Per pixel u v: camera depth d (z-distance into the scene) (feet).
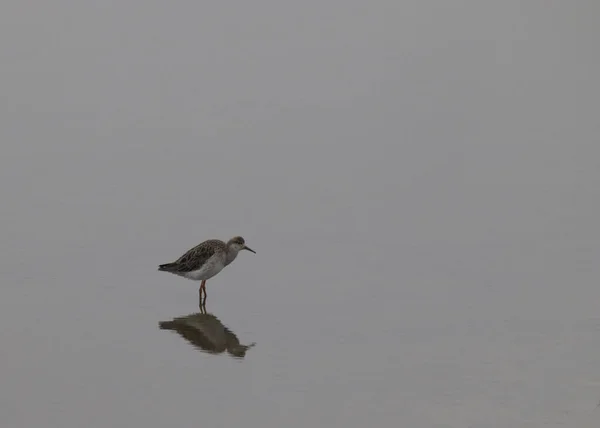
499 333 52.65
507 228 76.54
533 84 139.23
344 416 41.14
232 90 132.67
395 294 60.59
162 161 98.99
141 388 44.73
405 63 150.10
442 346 50.62
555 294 59.88
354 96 131.03
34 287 61.62
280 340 52.13
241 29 171.63
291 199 86.38
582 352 49.11
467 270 65.67
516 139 109.40
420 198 86.58
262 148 105.29
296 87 135.13
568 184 90.48
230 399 43.32
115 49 155.74
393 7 193.16
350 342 51.57
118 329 53.98
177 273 60.64
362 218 80.38
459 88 136.15
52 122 114.21
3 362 48.11
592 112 122.72
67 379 45.85
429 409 41.78
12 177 91.30
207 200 85.56
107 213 80.59
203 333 53.42
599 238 73.10
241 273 66.18
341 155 102.58
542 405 41.88
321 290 61.82
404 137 110.83
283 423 40.45
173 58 150.71
